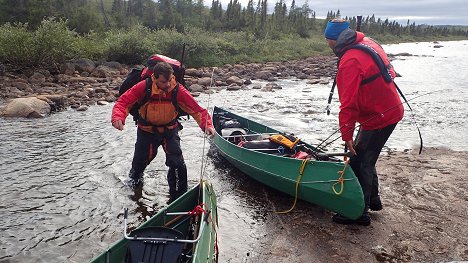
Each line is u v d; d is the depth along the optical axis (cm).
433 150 1019
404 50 5875
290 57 3691
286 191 711
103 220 654
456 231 601
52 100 1417
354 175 582
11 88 1598
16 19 2966
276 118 1406
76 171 842
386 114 563
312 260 538
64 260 552
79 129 1154
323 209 685
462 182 778
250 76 2467
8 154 932
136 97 651
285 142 784
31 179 799
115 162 895
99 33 3055
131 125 1211
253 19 6412
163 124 690
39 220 651
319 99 1788
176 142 705
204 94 1839
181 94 662
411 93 1945
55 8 3741
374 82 549
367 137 582
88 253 569
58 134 1101
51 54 1969
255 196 741
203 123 658
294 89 2077
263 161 734
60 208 690
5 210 679
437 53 5172
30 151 958
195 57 2756
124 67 2264
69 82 1819
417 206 681
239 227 629
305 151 758
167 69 625
